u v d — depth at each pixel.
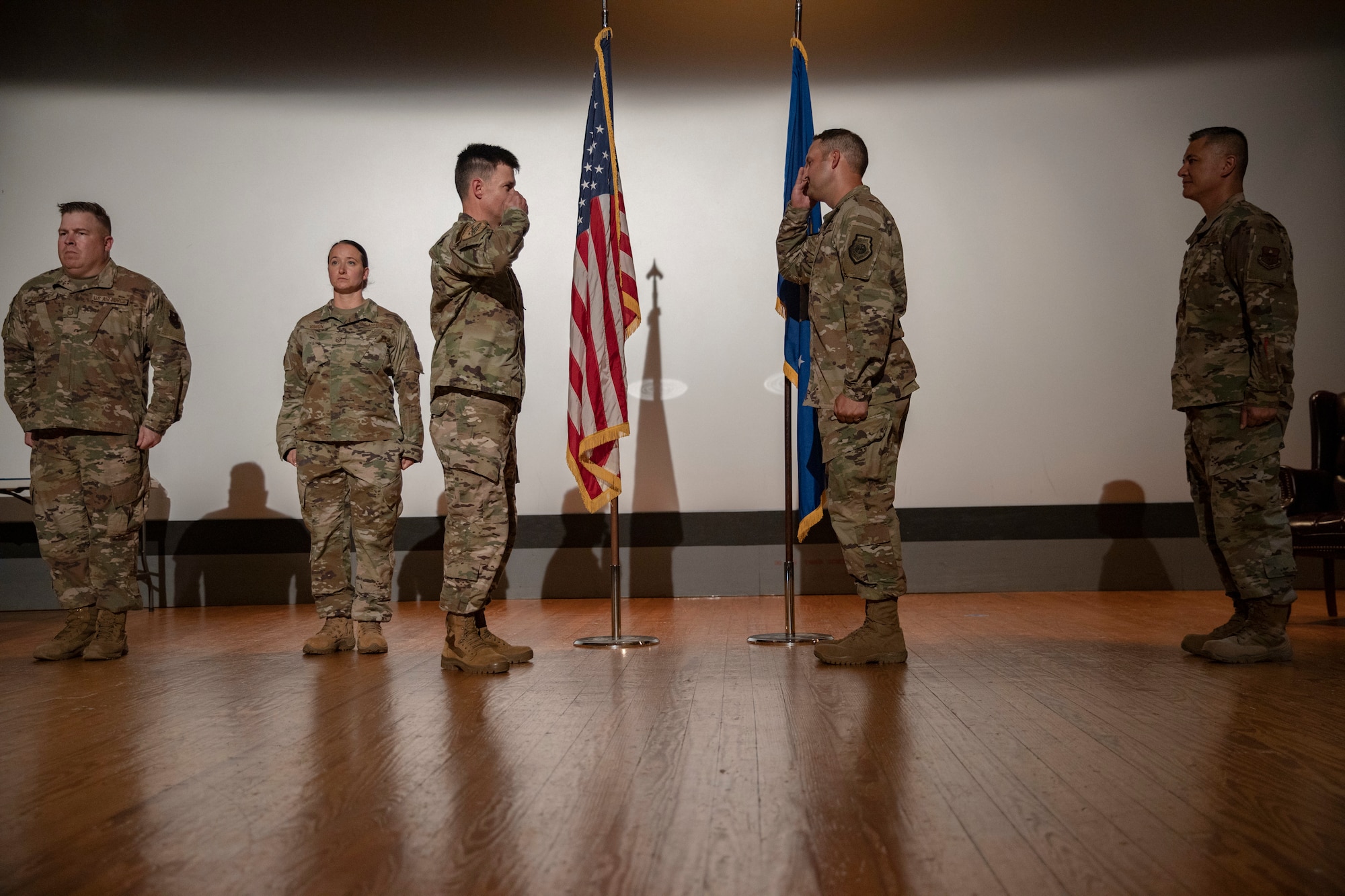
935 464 5.97
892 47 6.03
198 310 6.05
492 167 3.35
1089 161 6.00
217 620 5.12
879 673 3.04
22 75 6.09
